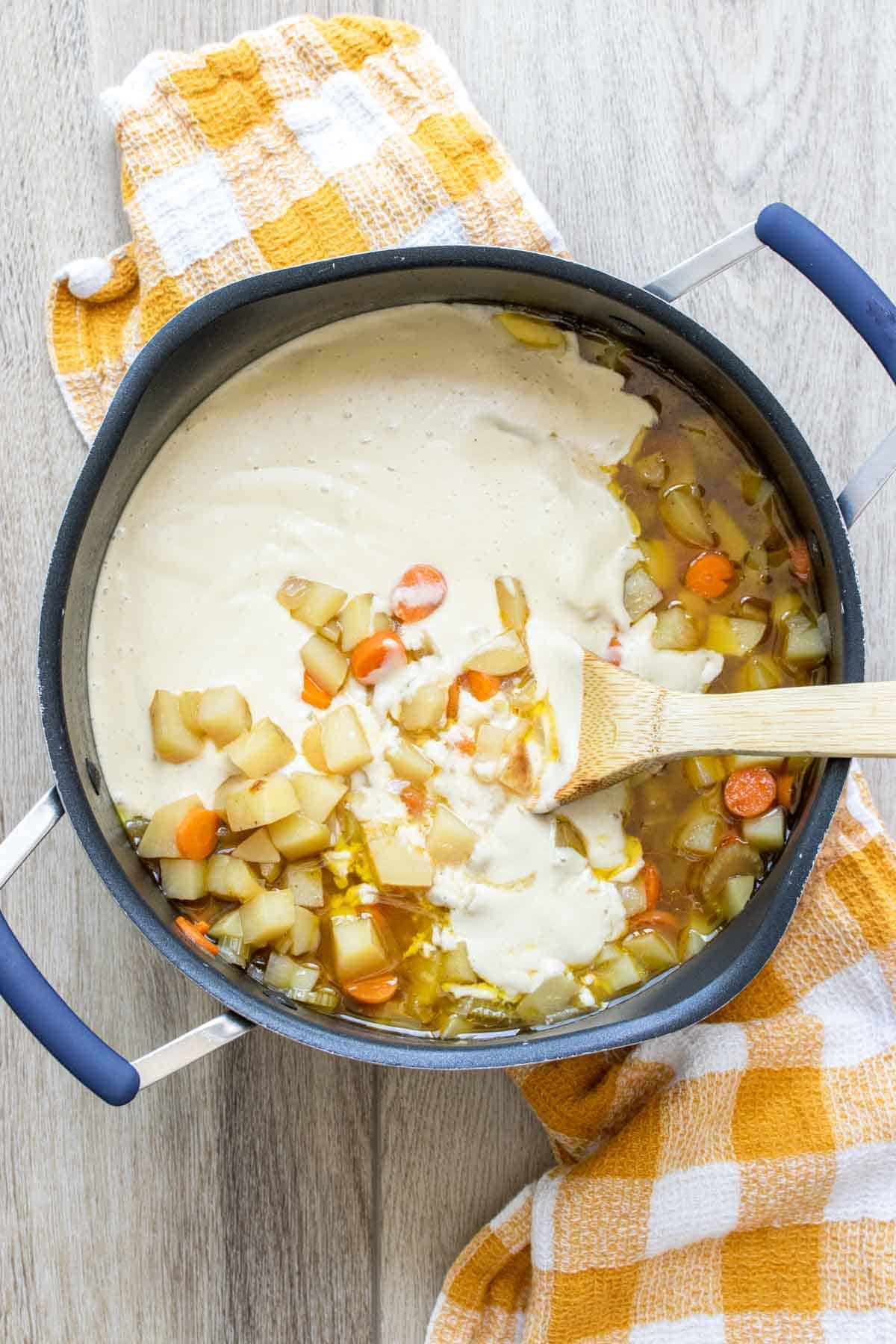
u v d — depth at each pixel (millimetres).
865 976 738
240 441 722
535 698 712
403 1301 773
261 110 743
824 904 740
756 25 775
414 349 725
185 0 766
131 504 718
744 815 722
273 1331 771
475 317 721
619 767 694
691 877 724
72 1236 770
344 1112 776
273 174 740
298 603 716
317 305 703
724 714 683
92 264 748
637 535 724
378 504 720
